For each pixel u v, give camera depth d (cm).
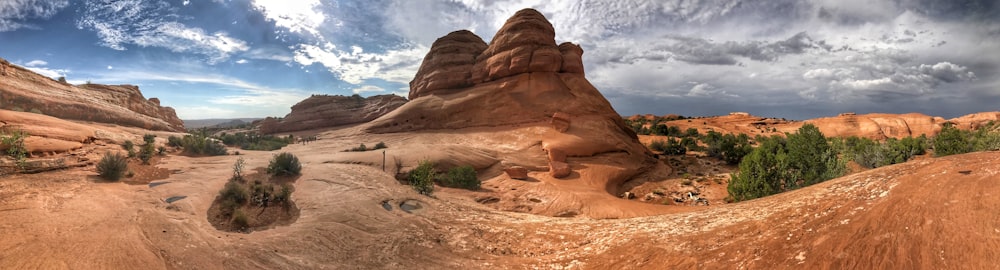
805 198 981
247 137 5300
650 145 5522
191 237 1149
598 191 2548
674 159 4453
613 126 4481
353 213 1519
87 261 902
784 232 787
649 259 879
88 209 1302
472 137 4400
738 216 1028
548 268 994
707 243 871
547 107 4628
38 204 1278
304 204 1666
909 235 609
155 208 1414
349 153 3466
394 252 1145
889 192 782
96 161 2066
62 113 3800
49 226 1088
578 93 4894
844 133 8088
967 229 566
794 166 2203
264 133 7694
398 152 3303
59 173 1747
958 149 2972
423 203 1814
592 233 1235
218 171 2316
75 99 4084
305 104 8069
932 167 853
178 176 2103
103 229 1120
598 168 3231
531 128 4294
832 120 8619
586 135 3947
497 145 3941
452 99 5353
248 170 2367
